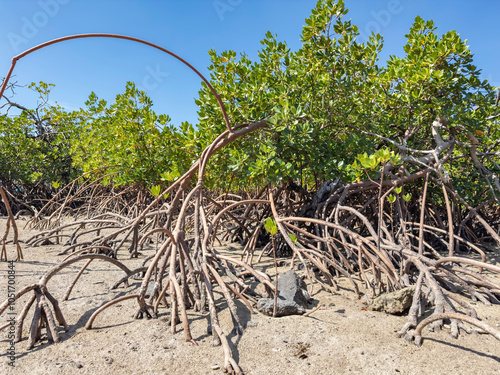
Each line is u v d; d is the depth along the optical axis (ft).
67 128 42.42
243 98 17.04
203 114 17.37
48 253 18.44
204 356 7.77
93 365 7.36
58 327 9.29
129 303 11.05
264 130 16.92
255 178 16.33
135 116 24.04
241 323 9.41
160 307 10.71
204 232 12.14
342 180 17.13
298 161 17.76
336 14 17.08
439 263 11.23
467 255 19.49
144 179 25.12
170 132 19.83
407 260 12.53
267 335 8.76
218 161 17.90
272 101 17.12
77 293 12.00
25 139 39.47
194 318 9.86
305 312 10.25
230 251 20.25
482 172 18.22
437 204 23.32
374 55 19.12
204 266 10.53
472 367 7.22
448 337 8.61
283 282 11.31
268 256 18.71
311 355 7.81
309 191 21.77
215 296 11.62
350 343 8.30
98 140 31.45
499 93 18.89
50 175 40.96
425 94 17.89
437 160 15.35
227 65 17.22
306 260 16.80
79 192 29.09
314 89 18.47
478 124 16.74
